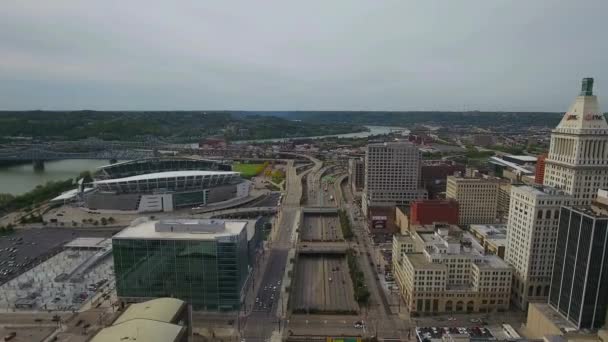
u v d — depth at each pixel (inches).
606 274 7007.9
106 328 6392.7
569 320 7524.6
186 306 7377.0
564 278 7682.1
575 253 7372.1
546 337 6456.7
